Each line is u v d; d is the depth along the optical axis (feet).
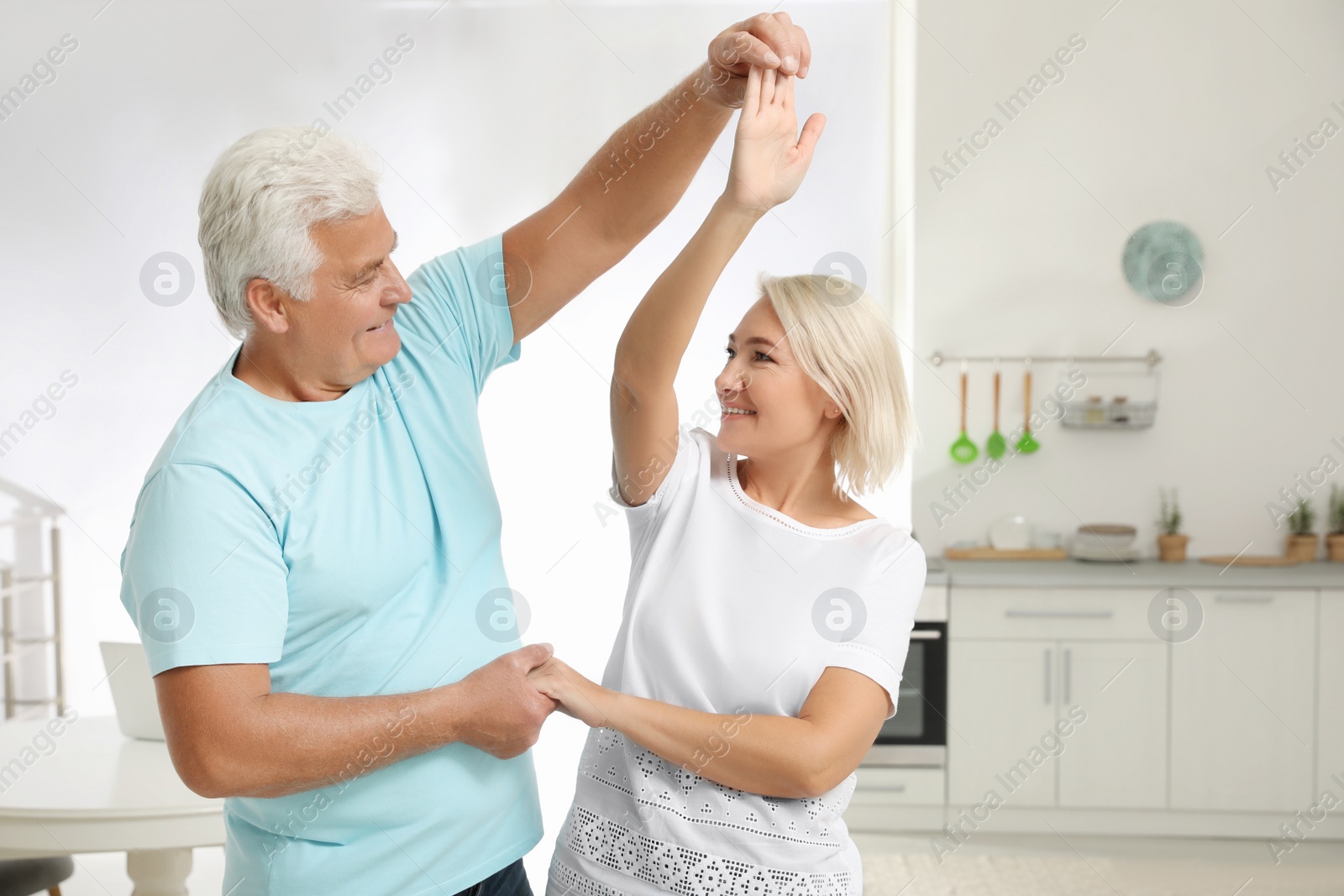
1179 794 10.50
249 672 3.01
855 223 11.58
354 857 3.31
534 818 3.81
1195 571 10.85
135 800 4.90
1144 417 11.77
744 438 3.45
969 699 10.63
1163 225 11.84
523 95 9.99
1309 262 11.71
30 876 6.33
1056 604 10.55
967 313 12.02
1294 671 10.37
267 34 9.73
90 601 10.34
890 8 11.61
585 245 3.95
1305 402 11.77
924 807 10.71
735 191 3.30
